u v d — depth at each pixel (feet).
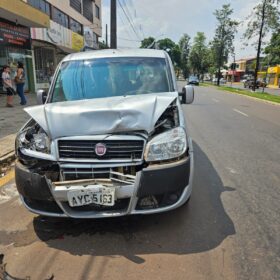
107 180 9.85
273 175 17.17
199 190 14.88
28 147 10.83
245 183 15.90
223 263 9.41
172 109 11.80
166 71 14.82
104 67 14.98
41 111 11.17
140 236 10.88
